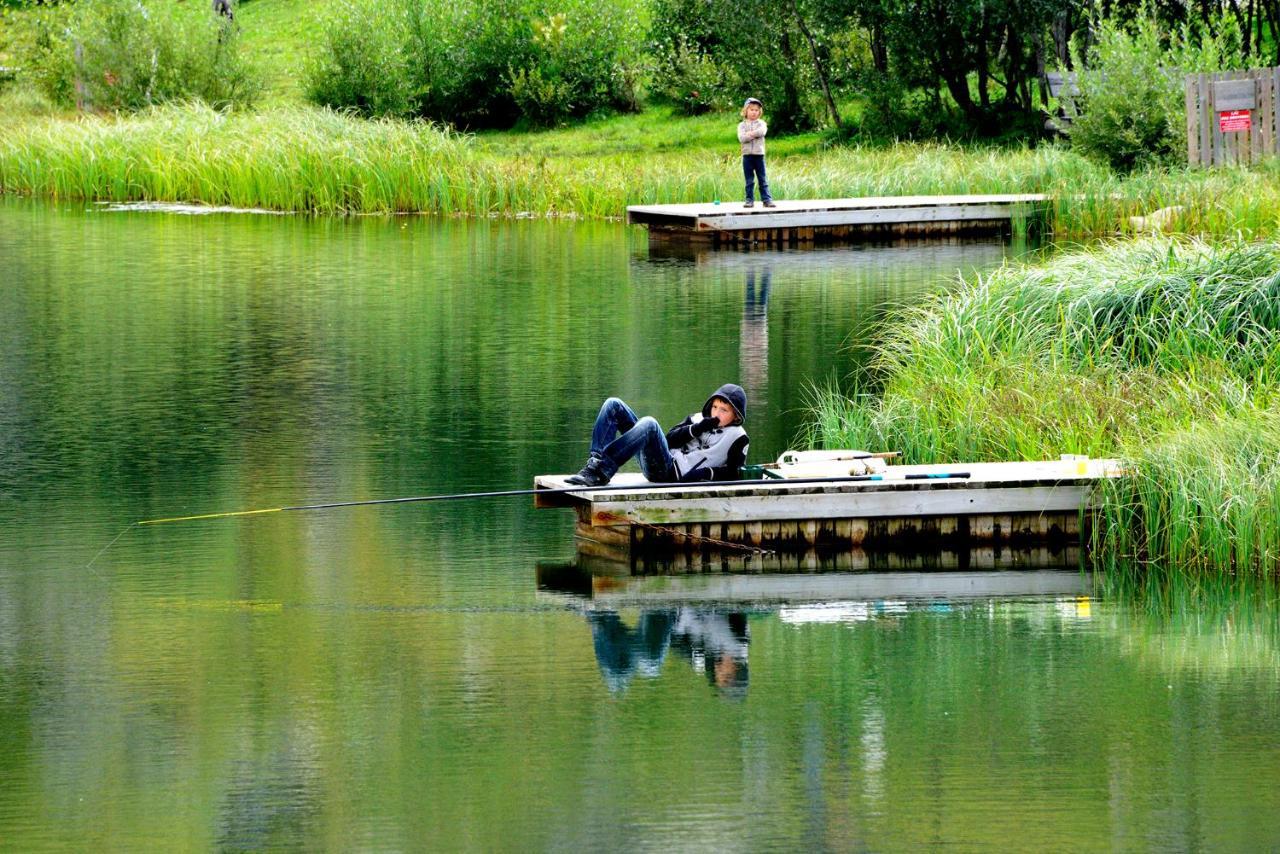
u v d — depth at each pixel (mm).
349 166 107000
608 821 21703
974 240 91562
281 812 22031
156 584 32531
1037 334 45719
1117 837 21281
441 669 27672
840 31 124875
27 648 28609
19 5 152625
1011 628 30234
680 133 135000
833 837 21266
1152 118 101500
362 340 60531
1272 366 42156
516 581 33062
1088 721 25516
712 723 25328
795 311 66812
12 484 40375
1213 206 79625
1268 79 95875
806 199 98812
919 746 24422
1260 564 34000
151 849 21016
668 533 34938
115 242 88875
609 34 144500
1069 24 122688
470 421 47281
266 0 186250
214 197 109562
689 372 54438
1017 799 22547
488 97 145125
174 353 57781
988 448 39688
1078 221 89875
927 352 46219
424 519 37781
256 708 25797
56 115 132500
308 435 45625
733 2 130250
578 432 45812
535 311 67375
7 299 69125
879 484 35094
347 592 32094
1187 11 118688
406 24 145250
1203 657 28594
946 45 120750
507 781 23000
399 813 22000
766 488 34750
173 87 136500
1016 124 121750
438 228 98125
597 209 104375
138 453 43500
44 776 23188
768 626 30328
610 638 29406
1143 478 35438
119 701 26078
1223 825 21672
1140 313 46500
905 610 31359
